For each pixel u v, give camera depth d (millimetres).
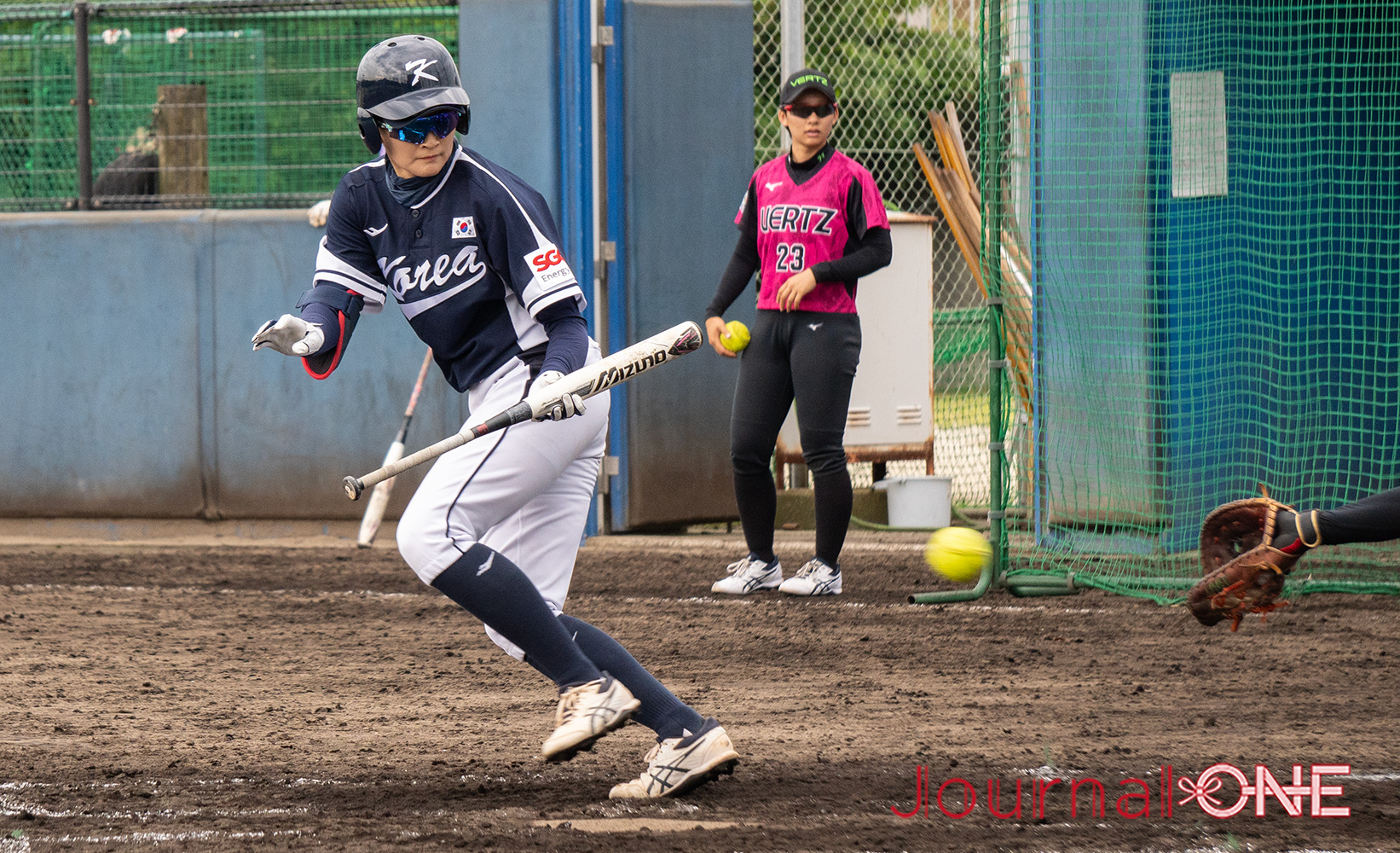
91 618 22812
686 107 30859
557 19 29625
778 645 20438
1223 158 27625
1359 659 19281
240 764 14547
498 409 12938
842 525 24234
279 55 32469
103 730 15969
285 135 32625
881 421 33844
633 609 23141
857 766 14297
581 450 13250
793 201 23500
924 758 14578
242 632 21703
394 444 29375
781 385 24062
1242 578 13344
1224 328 27844
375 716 16672
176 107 32812
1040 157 27219
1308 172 28375
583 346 12688
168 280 31844
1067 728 15812
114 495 32281
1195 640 20656
